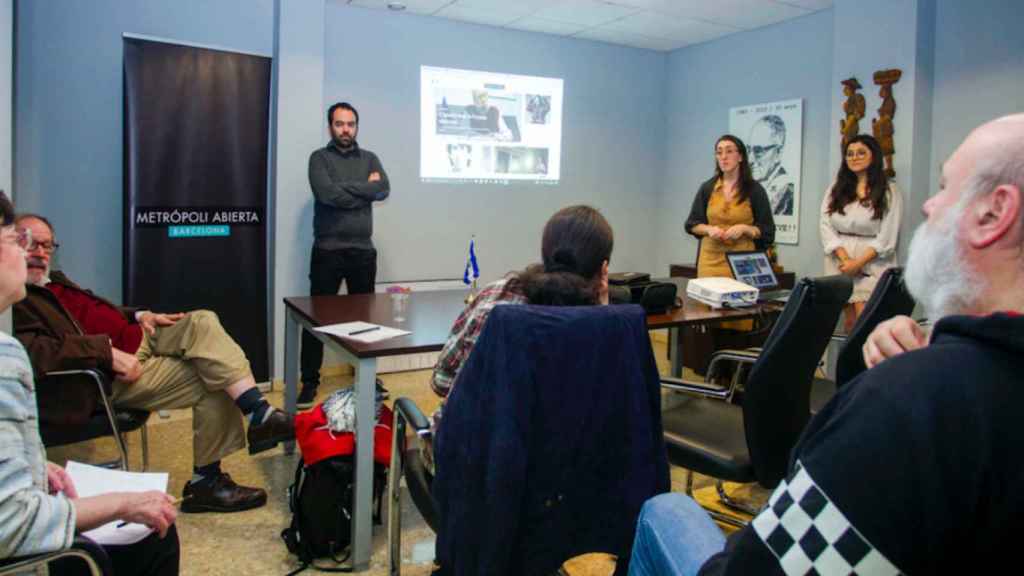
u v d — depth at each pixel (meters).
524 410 1.25
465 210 4.86
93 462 2.88
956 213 0.68
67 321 2.19
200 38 3.87
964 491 0.56
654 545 1.00
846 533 0.60
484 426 1.27
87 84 3.62
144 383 2.32
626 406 1.33
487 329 1.27
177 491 2.62
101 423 2.17
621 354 1.32
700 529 0.97
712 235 3.59
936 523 0.57
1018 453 0.55
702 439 1.93
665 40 5.25
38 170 3.54
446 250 4.82
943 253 0.69
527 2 4.26
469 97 4.78
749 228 3.51
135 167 3.51
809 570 0.62
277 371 4.17
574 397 1.29
